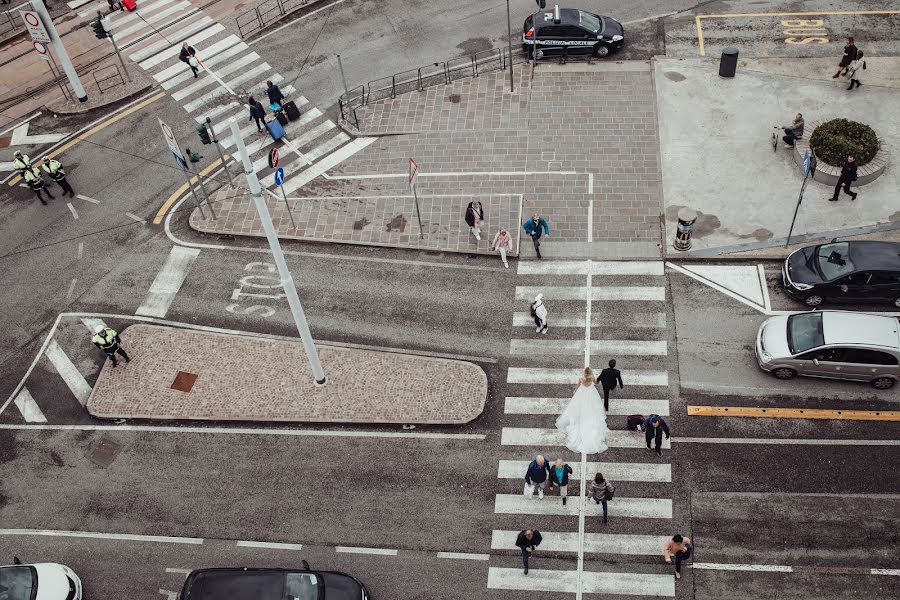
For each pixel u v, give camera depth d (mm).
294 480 24297
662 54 36000
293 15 40375
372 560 22609
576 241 29406
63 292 29625
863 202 29594
